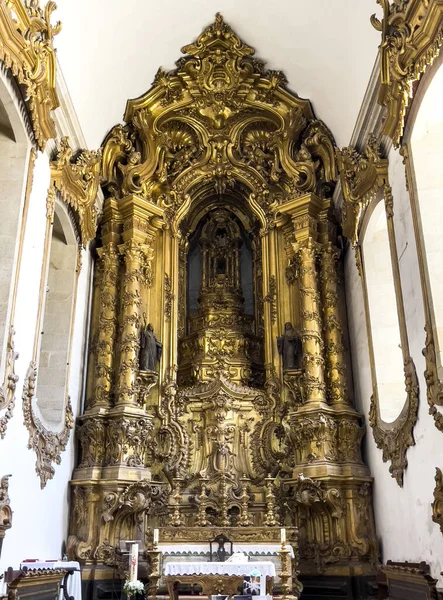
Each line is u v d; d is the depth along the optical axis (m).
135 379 12.27
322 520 11.36
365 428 11.91
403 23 8.72
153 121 13.99
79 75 11.52
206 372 13.24
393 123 9.22
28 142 8.81
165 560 9.94
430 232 8.38
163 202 14.09
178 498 11.80
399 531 9.71
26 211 8.66
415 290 8.79
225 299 14.16
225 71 13.70
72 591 9.29
